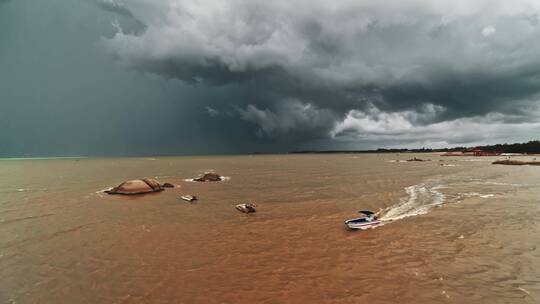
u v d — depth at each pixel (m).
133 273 17.48
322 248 21.31
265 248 21.44
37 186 55.16
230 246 21.91
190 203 38.16
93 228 26.70
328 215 30.97
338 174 76.69
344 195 42.62
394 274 16.98
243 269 17.94
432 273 17.03
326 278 16.64
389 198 39.75
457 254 19.72
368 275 16.92
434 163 125.94
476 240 22.30
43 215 31.67
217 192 47.06
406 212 31.61
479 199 37.94
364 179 63.47
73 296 14.95
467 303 13.95
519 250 20.17
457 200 37.50
